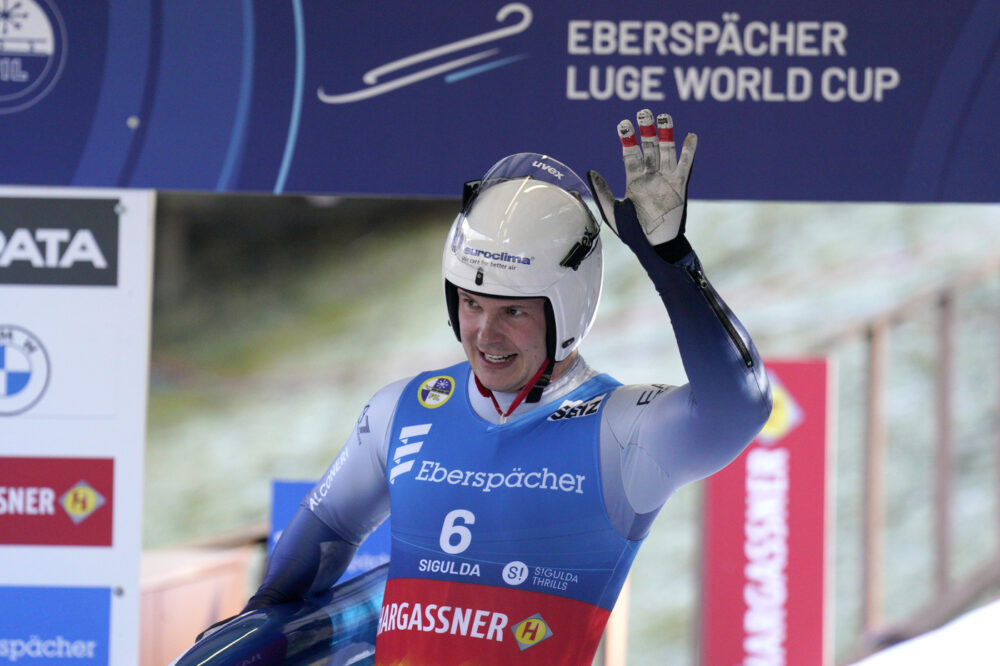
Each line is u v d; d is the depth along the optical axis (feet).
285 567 22.45
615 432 19.67
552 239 19.56
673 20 32.94
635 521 19.74
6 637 35.73
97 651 35.91
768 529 44.27
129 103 34.04
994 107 32.45
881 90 32.73
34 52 33.99
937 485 53.31
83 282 35.45
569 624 19.47
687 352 17.54
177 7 33.73
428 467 20.68
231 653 20.29
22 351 35.45
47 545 35.73
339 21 33.53
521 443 20.16
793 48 32.78
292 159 33.88
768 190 33.04
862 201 32.94
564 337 19.99
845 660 52.75
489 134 33.53
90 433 35.70
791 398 44.11
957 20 32.42
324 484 22.82
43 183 34.35
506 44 33.35
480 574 19.65
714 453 18.33
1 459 35.55
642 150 18.49
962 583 52.60
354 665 21.94
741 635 44.50
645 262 17.53
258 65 33.76
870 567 52.95
